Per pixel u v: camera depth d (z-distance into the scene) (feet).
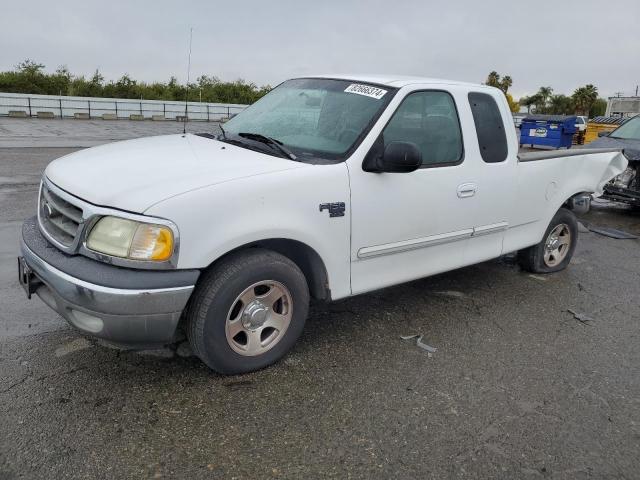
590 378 11.79
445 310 14.94
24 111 106.11
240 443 8.94
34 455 8.32
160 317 9.29
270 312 10.98
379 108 12.21
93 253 9.14
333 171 11.10
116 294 8.90
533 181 15.99
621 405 10.82
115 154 11.45
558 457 9.14
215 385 10.51
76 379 10.39
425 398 10.59
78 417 9.29
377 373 11.39
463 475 8.57
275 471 8.37
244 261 10.19
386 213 12.07
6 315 12.86
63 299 9.27
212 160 10.86
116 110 113.80
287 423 9.53
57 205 10.16
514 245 16.24
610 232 25.85
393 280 12.87
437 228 13.37
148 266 9.05
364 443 9.16
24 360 10.94
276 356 11.24
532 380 11.56
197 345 10.21
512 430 9.78
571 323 14.69
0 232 19.75
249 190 9.92
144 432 9.03
